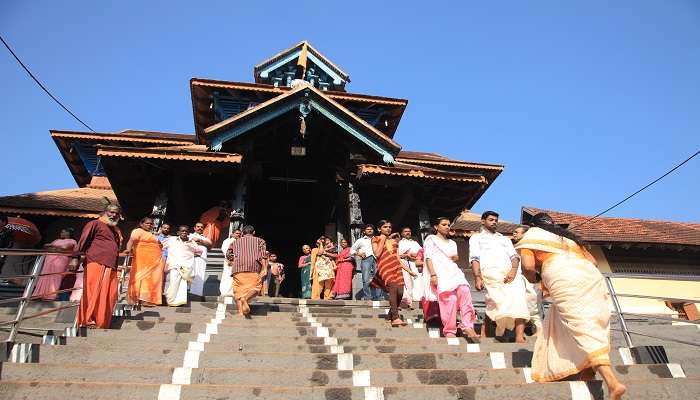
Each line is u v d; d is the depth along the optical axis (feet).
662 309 44.11
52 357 13.60
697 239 48.06
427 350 16.80
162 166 32.81
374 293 27.89
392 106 51.06
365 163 38.06
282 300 24.89
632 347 17.15
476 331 21.89
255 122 36.22
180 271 22.66
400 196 41.04
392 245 21.11
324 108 37.45
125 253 21.17
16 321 14.89
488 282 18.33
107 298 16.88
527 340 19.12
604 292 11.71
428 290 20.65
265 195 47.75
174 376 12.26
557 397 11.68
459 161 45.73
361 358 14.67
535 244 12.48
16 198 39.17
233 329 18.19
